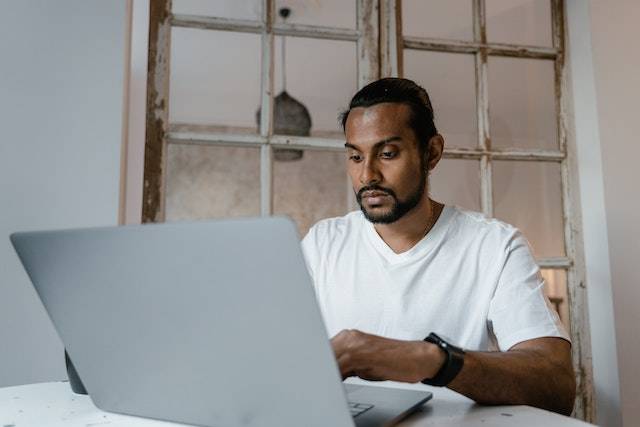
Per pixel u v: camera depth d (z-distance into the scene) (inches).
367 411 22.5
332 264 45.8
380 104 38.4
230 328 17.1
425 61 65.4
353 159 39.9
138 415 22.4
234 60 63.9
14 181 46.9
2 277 45.7
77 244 19.0
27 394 28.4
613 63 63.5
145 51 56.6
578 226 64.8
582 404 62.2
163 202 56.2
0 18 48.0
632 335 60.3
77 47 49.4
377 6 62.1
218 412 19.3
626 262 61.2
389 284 42.6
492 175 64.3
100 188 48.6
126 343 20.1
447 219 43.7
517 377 25.7
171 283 17.6
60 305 20.9
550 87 68.6
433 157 42.4
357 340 23.0
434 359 23.4
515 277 37.7
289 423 17.6
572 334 63.7
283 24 60.0
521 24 68.2
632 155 62.7
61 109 48.5
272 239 15.3
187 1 59.4
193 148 60.6
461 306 40.5
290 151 63.9
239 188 61.6
